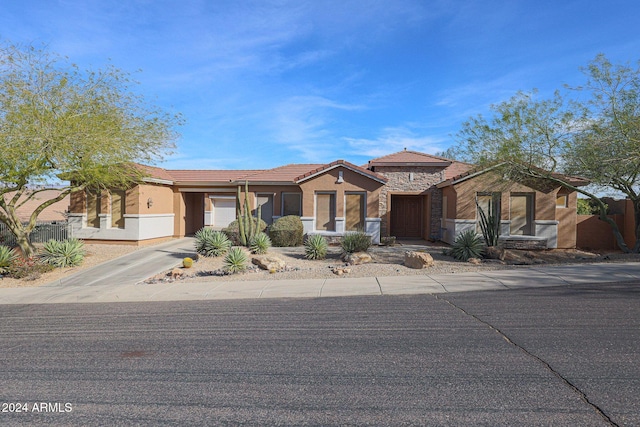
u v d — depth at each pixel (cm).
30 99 1363
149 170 2128
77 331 737
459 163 2494
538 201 1883
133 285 1216
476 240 1490
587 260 1409
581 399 416
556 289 970
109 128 1472
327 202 2089
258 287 1113
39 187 1641
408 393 442
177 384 482
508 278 1104
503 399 421
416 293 990
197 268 1422
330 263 1470
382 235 2202
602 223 2114
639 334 624
